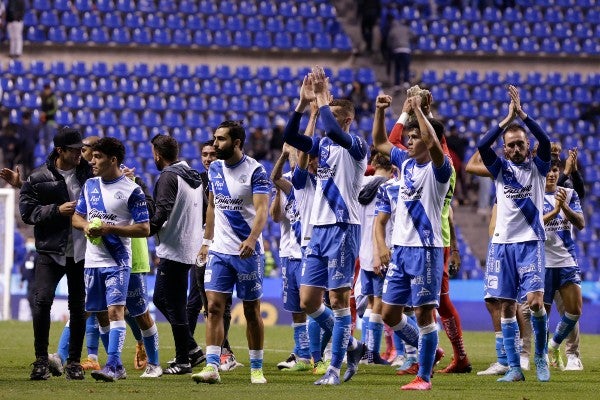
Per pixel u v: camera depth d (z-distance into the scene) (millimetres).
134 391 27234
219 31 100812
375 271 30781
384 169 37938
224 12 102562
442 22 104688
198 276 35750
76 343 31219
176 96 95062
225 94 95688
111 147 30188
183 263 33375
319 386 29422
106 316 31500
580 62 105250
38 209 30500
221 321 29844
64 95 92812
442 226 29250
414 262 28469
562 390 29359
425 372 28750
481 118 98125
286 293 36562
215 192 30047
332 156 29938
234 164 29969
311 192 32625
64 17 98188
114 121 91062
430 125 27922
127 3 100750
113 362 30422
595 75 103875
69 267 31016
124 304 30531
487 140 31391
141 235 30125
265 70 98188
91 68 96500
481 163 33594
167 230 33281
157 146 34219
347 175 29875
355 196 30125
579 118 100750
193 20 101312
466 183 87438
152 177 87875
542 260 31500
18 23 94562
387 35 99750
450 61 103312
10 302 69375
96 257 30328
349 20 107312
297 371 35938
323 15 104438
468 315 68625
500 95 100688
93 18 98875
